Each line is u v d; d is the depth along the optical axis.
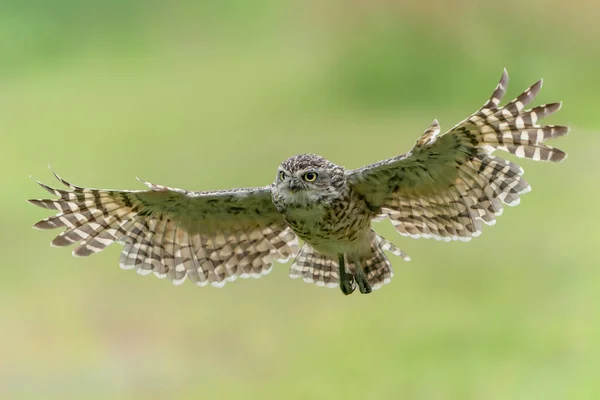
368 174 8.14
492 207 7.85
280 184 8.28
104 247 8.51
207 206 8.42
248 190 8.38
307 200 8.19
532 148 7.34
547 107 7.13
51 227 8.27
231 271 8.83
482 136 7.41
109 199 8.23
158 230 8.55
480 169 7.69
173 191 8.12
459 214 8.08
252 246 8.80
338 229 8.39
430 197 8.13
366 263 8.92
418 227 8.42
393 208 8.41
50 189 8.06
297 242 8.84
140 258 8.63
